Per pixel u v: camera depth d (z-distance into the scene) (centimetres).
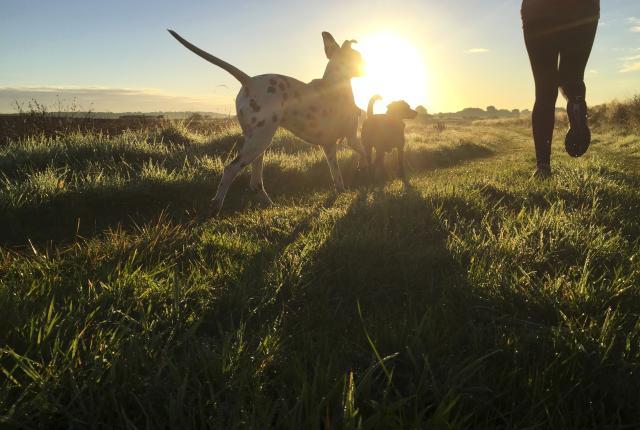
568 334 69
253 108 191
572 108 216
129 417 55
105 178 230
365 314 84
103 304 83
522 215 145
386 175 331
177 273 97
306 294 92
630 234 130
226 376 60
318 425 49
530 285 90
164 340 72
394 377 63
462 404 56
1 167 259
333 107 218
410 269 103
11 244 149
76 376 59
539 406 54
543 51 220
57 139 337
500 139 986
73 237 160
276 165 306
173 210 210
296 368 60
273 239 139
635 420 53
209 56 188
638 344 67
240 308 85
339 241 118
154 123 630
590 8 206
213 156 344
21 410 52
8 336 66
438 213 151
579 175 208
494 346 68
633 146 513
